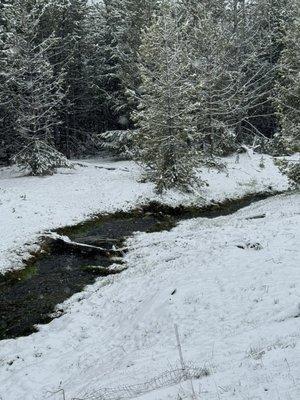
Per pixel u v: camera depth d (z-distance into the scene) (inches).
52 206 1048.2
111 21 1761.8
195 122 1288.1
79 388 405.7
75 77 1771.7
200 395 270.5
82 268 799.7
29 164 1354.6
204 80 1450.5
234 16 1745.8
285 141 1133.7
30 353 547.2
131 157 1594.5
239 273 587.8
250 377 281.1
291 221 789.9
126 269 776.3
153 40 1213.1
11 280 751.1
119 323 574.2
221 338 426.3
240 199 1336.1
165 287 601.0
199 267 644.1
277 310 464.8
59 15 1625.2
